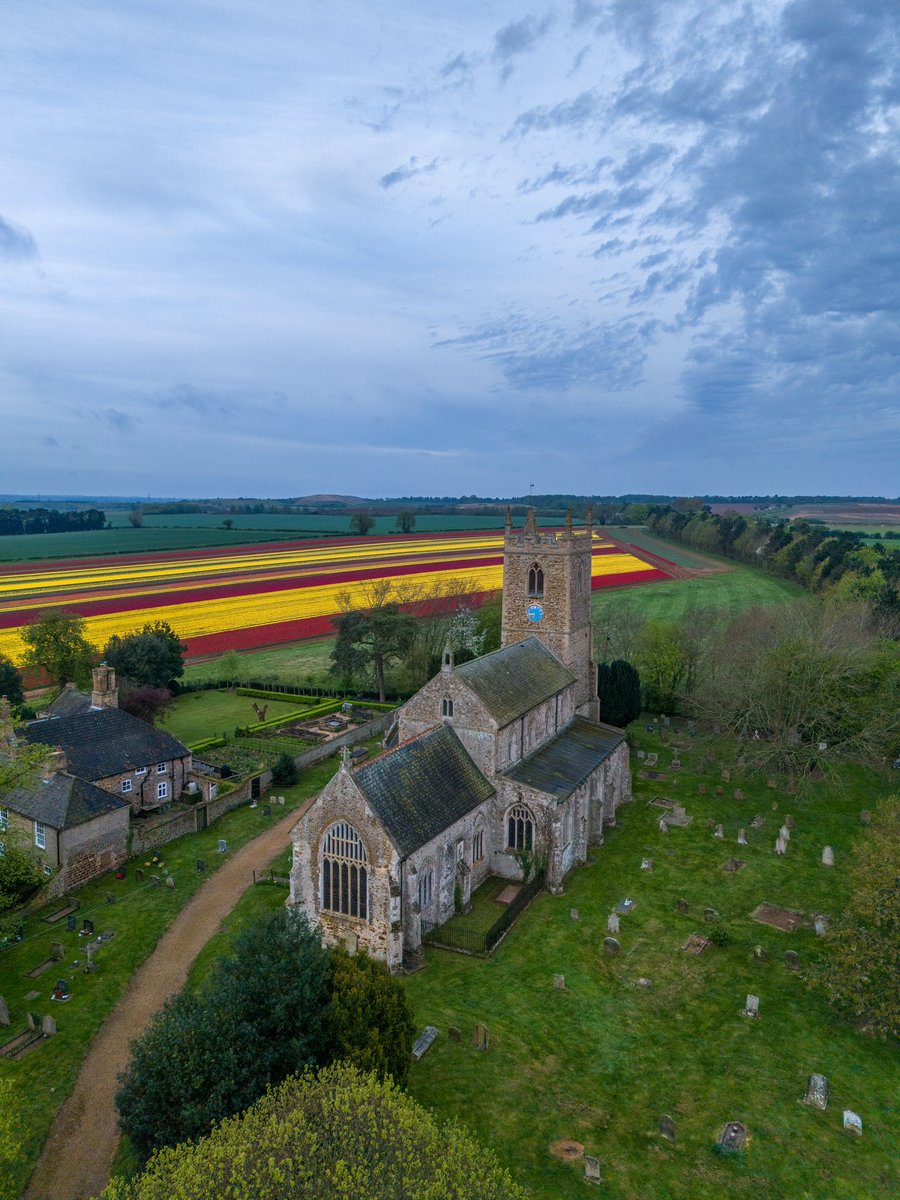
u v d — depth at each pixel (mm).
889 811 51281
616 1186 31469
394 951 45094
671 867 58469
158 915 52500
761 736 84312
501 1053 38938
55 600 146125
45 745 59781
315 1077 30609
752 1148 33281
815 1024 41156
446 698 57594
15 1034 41031
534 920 51344
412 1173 23766
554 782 57500
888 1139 33812
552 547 70562
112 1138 34344
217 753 83500
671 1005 42719
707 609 127875
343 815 46469
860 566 142000
